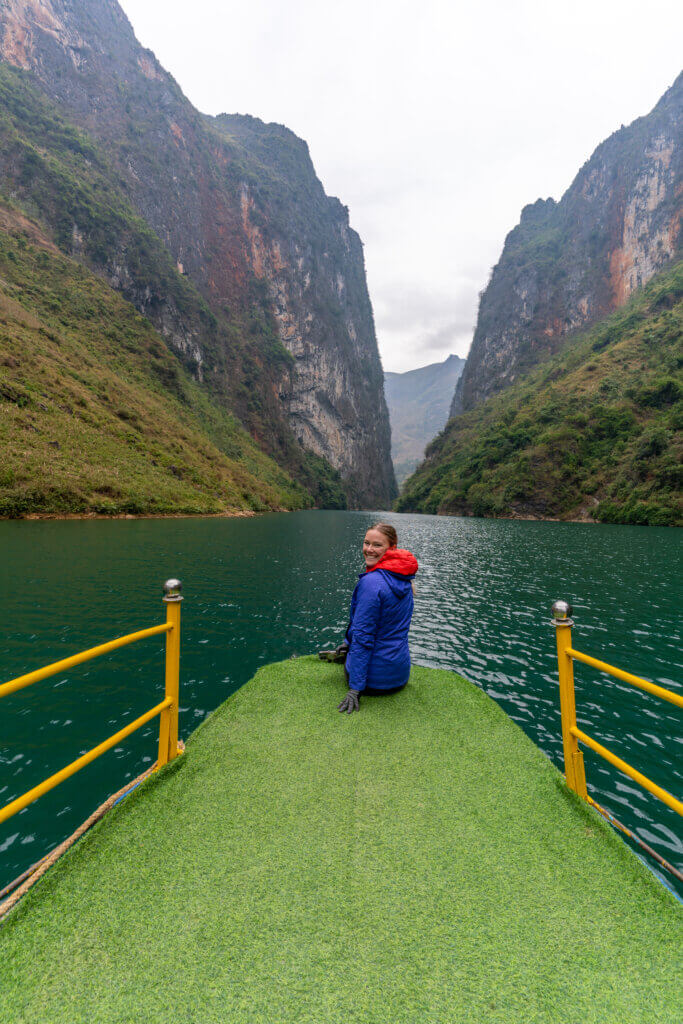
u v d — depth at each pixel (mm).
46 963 1475
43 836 3207
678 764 4445
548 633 8758
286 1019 1305
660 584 14031
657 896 1779
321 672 4125
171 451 52156
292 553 19828
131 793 2334
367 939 1580
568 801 2404
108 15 142875
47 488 32781
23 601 9656
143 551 17922
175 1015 1315
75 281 69312
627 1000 1369
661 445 52969
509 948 1555
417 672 4230
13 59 104875
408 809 2307
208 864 1916
